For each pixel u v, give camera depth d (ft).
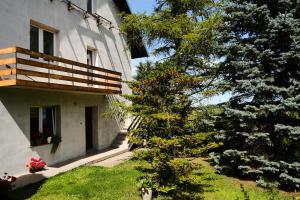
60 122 41.24
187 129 27.68
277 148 32.04
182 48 46.65
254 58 32.58
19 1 34.30
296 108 29.17
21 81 28.73
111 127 55.98
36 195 26.30
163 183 26.68
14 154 32.45
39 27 39.24
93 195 26.53
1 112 30.91
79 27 47.75
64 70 36.70
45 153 37.50
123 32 56.13
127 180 31.04
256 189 29.71
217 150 37.86
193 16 51.83
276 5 31.96
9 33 32.63
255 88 30.50
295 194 28.66
